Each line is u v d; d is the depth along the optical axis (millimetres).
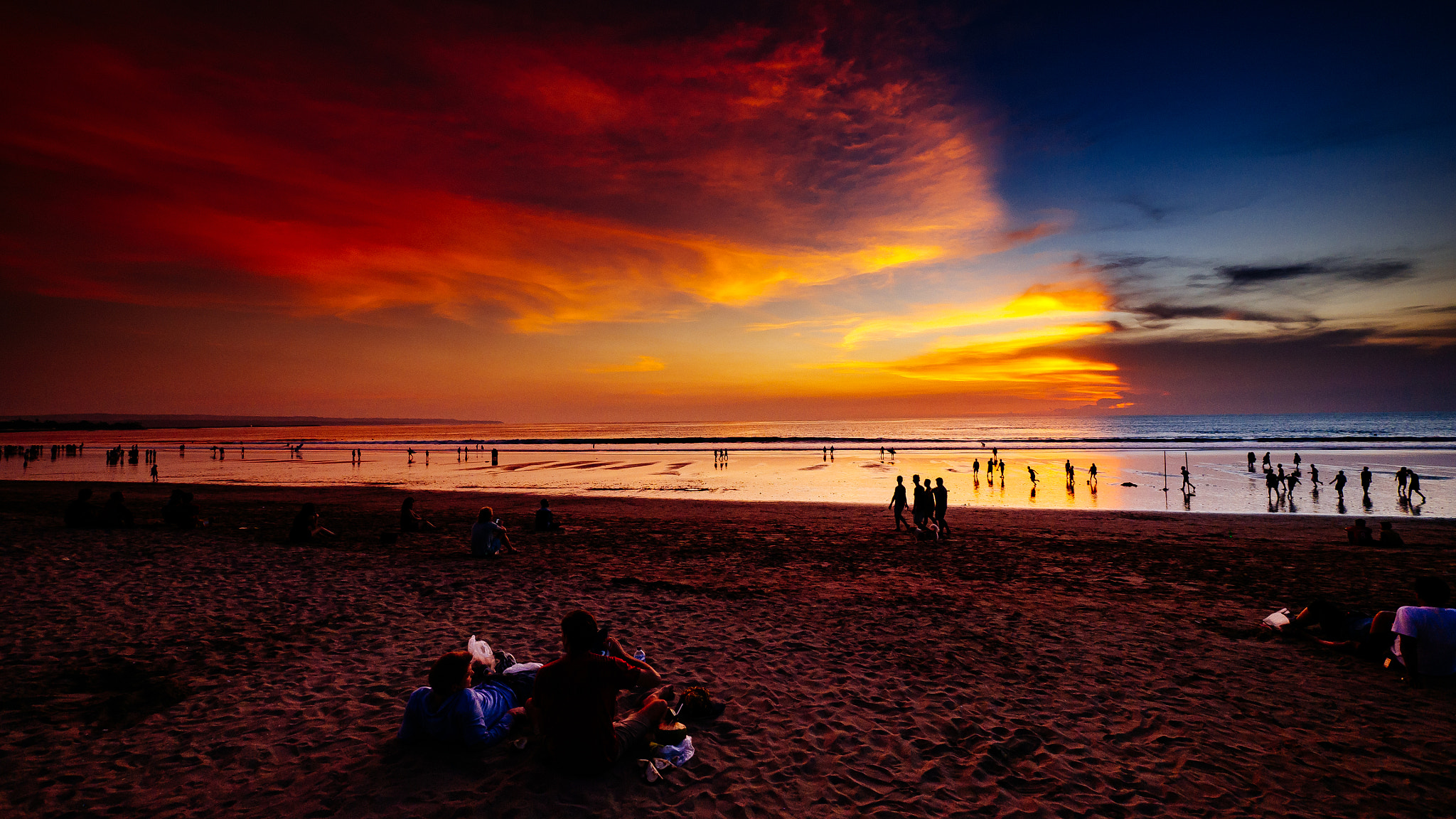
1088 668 6230
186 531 14406
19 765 3854
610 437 152875
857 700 5367
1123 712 5184
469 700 4141
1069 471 33844
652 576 10711
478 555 11898
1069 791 3936
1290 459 50062
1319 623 7082
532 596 8781
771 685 5664
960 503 26531
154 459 62625
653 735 4289
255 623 7113
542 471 46469
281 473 45562
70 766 3871
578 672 3859
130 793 3580
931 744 4551
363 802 3521
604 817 3473
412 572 10281
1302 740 4684
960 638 7223
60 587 8438
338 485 34625
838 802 3746
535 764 3969
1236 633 7504
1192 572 11516
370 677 5535
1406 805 3812
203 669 5648
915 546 14492
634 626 7480
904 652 6699
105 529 14008
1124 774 4160
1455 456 50812
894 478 38844
